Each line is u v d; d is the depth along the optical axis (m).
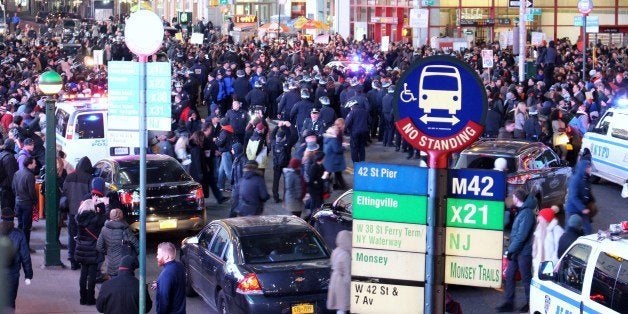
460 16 93.62
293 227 20.80
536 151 30.20
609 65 62.41
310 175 27.61
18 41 89.38
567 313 16.72
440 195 11.62
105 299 17.23
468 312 21.72
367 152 43.97
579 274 16.58
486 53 54.00
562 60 66.50
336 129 32.84
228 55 63.38
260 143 32.91
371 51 75.44
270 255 19.94
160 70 16.31
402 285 11.83
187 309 22.30
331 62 64.50
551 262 17.44
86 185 25.95
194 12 142.88
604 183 38.09
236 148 33.38
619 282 15.34
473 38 93.56
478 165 29.66
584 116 39.16
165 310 17.92
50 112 26.20
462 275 11.63
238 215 25.95
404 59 66.38
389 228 11.83
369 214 11.90
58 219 27.30
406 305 11.85
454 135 11.55
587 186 25.20
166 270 17.92
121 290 17.19
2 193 30.16
